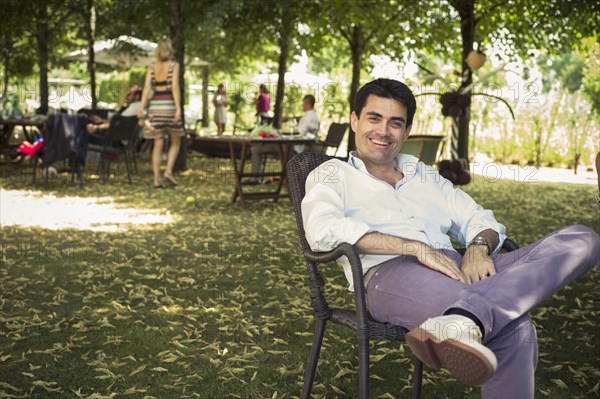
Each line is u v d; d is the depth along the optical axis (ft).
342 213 7.64
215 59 65.77
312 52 47.06
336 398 8.83
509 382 6.21
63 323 11.58
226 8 40.55
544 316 12.42
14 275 14.67
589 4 36.70
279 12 41.96
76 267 15.55
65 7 48.62
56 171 32.83
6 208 23.70
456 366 5.71
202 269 15.65
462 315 6.07
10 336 10.82
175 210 24.20
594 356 10.39
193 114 61.72
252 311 12.52
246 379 9.38
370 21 42.32
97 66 71.20
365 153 8.04
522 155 47.88
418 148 26.84
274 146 30.25
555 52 42.80
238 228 20.97
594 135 46.34
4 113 35.96
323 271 15.67
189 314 12.23
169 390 8.96
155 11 44.19
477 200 28.50
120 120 30.37
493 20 38.14
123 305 12.75
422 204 8.09
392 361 10.11
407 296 6.92
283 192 29.22
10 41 62.85
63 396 8.70
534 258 6.70
